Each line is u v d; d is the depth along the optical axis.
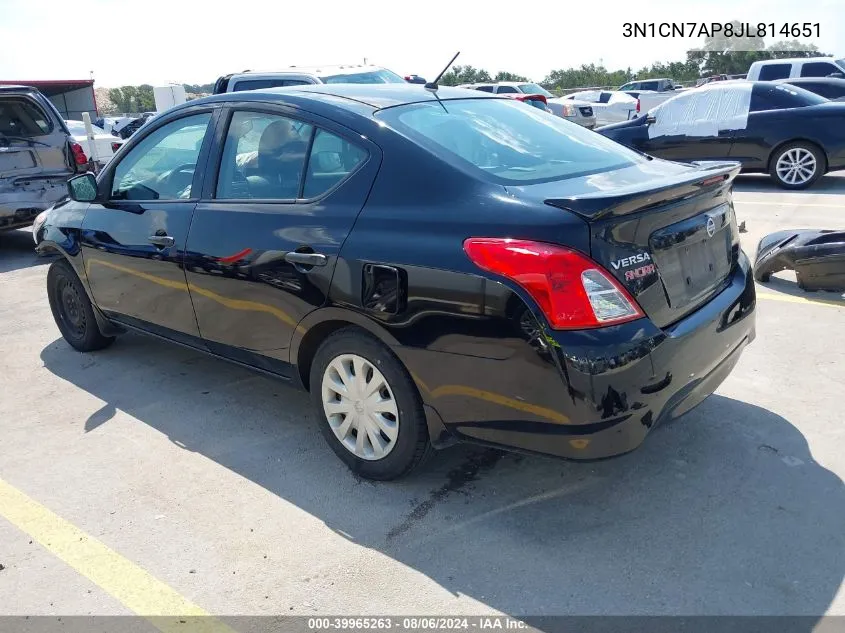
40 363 4.96
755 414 3.76
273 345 3.49
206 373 4.68
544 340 2.54
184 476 3.45
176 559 2.86
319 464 3.51
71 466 3.58
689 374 2.83
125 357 5.00
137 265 4.11
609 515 3.00
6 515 3.18
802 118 10.20
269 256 3.33
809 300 5.49
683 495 3.11
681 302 2.88
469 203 2.81
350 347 3.15
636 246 2.67
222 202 3.66
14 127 8.19
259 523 3.06
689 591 2.56
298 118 3.40
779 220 8.27
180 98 18.81
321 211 3.20
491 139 3.32
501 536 2.90
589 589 2.59
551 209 2.62
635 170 3.32
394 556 2.82
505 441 2.78
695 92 11.17
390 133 3.12
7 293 6.86
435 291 2.77
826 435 3.54
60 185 8.47
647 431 2.68
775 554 2.72
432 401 2.92
